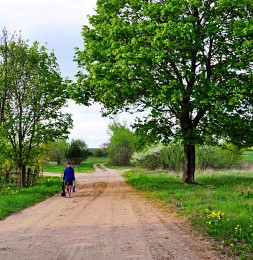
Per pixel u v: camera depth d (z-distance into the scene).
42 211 15.91
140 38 21.53
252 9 22.25
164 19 21.98
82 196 22.12
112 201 18.66
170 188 22.33
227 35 22.47
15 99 29.75
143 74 21.47
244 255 7.98
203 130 24.36
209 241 9.42
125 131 86.19
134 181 31.53
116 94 23.17
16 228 11.85
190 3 21.47
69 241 9.73
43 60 30.31
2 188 25.98
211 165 41.88
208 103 22.20
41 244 9.44
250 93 22.34
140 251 8.58
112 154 86.62
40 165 34.03
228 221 10.87
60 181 34.78
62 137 31.09
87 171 63.50
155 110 23.27
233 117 22.92
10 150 29.11
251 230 9.77
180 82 23.45
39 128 29.89
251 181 25.00
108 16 25.14
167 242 9.44
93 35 25.14
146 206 16.19
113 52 21.91
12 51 29.28
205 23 22.72
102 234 10.52
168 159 44.53
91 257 8.12
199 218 11.91
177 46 20.22
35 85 29.66
